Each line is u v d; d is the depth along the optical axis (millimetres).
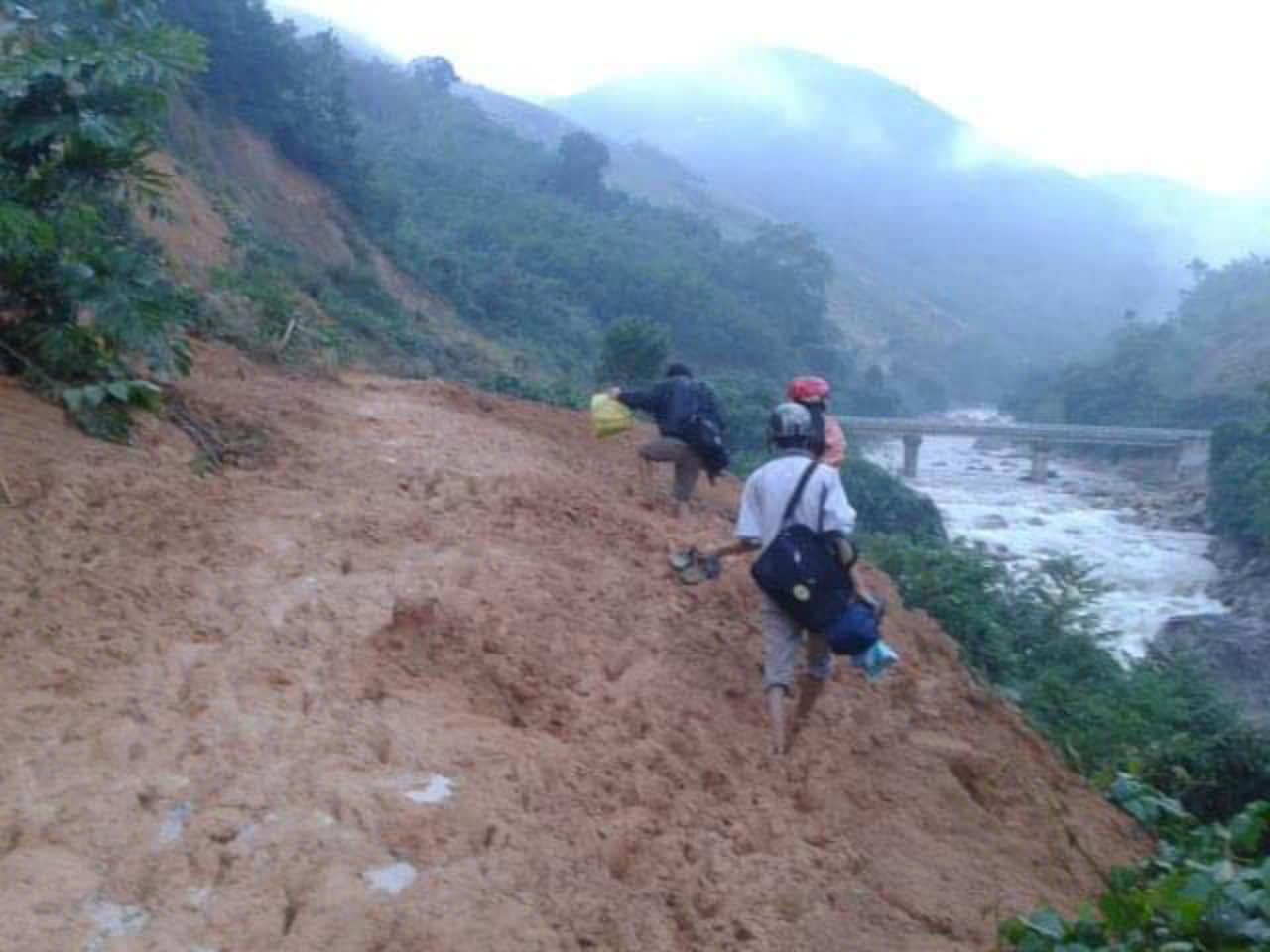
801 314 81938
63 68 8125
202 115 37719
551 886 4211
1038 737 7715
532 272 64312
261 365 12789
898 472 60375
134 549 6402
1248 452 47125
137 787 4332
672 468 11984
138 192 8992
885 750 6141
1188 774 10281
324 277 34812
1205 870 5148
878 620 5688
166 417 8453
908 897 4773
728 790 5254
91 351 8219
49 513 6418
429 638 5816
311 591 6309
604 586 7219
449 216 67562
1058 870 5645
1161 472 63094
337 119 45812
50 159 8539
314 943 3717
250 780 4457
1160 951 4500
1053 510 52750
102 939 3600
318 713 5047
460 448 10141
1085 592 15891
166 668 5238
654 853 4605
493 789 4695
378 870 4105
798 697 6316
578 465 10906
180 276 13406
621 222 81188
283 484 8188
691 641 6730
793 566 5535
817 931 4383
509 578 6934
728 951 4172
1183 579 40812
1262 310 89688
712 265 79625
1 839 3965
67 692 4930
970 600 12031
